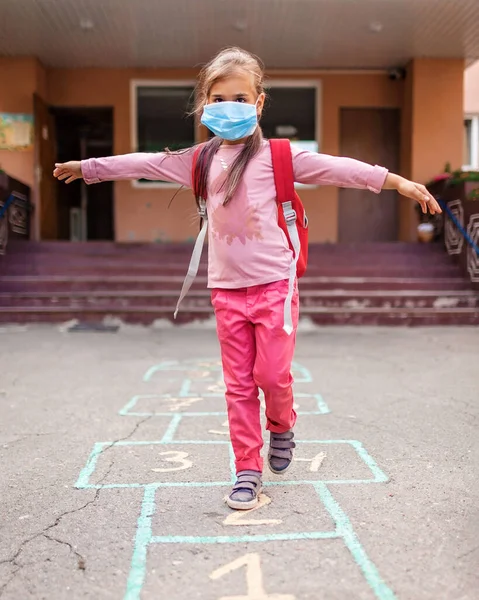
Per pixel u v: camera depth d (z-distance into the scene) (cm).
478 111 1309
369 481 269
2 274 920
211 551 205
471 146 1321
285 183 233
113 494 257
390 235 1241
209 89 235
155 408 405
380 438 335
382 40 1055
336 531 219
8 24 985
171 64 1173
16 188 1031
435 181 1055
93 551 206
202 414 389
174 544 210
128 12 947
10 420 376
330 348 644
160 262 970
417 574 189
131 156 248
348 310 824
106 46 1082
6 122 1115
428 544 208
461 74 1137
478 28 1005
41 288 877
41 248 996
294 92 1215
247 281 234
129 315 817
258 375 236
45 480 274
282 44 1077
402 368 536
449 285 901
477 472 281
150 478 275
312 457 302
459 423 365
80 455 309
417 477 274
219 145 241
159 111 1208
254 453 245
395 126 1221
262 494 254
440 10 941
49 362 566
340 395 439
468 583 183
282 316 232
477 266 887
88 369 535
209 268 248
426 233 1055
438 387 462
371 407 404
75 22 979
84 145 1321
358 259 981
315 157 232
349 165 227
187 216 1209
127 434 346
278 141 237
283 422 254
